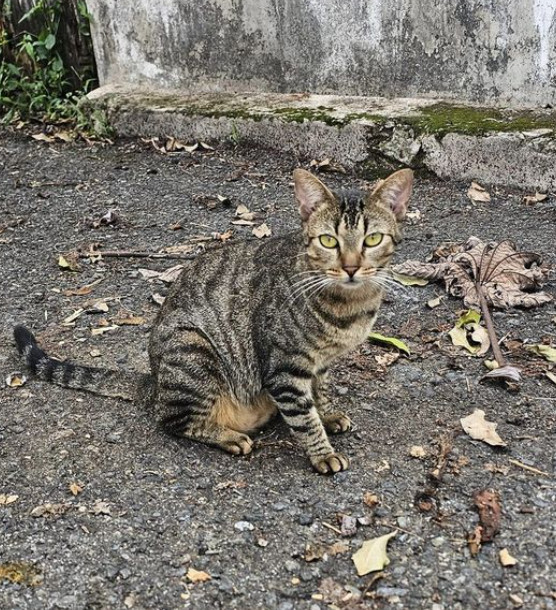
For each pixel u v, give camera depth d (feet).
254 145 5.65
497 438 2.92
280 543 2.52
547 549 2.46
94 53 6.25
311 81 5.72
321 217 2.79
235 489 2.75
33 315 3.91
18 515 2.65
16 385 3.33
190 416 2.96
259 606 2.31
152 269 4.30
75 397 3.25
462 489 2.72
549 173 4.88
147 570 2.43
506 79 5.16
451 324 3.71
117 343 3.66
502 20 5.01
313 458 2.83
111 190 5.27
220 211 4.96
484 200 4.92
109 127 5.99
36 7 6.17
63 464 2.88
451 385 3.28
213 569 2.43
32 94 6.31
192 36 5.89
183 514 2.64
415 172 5.22
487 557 2.44
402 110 5.31
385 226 2.82
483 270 3.96
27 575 2.43
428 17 5.19
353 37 5.45
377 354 3.50
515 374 3.19
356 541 2.52
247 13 5.67
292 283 2.83
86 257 4.45
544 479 2.75
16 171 5.57
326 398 3.07
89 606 2.32
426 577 2.39
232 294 2.96
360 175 5.36
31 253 4.53
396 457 2.88
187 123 5.77
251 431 3.10
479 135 4.98
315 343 2.81
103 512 2.65
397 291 3.96
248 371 2.97
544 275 3.98
